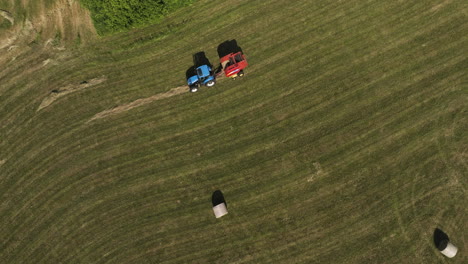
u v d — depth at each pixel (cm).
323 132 2605
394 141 2536
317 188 2536
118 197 2667
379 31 2720
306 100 2667
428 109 2548
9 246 2664
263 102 2702
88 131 2788
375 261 2400
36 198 2719
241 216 2561
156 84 2816
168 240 2581
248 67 2762
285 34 2795
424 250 2377
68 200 2691
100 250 2605
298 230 2498
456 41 2634
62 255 2622
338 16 2780
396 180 2478
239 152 2644
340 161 2548
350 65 2688
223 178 2622
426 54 2641
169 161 2686
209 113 2730
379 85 2631
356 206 2478
